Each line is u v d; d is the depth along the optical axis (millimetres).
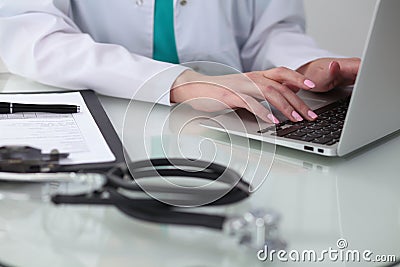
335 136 996
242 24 1639
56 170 810
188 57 1540
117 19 1495
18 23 1314
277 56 1479
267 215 683
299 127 1035
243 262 655
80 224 725
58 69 1257
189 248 676
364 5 2705
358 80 894
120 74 1215
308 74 1293
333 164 931
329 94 1262
